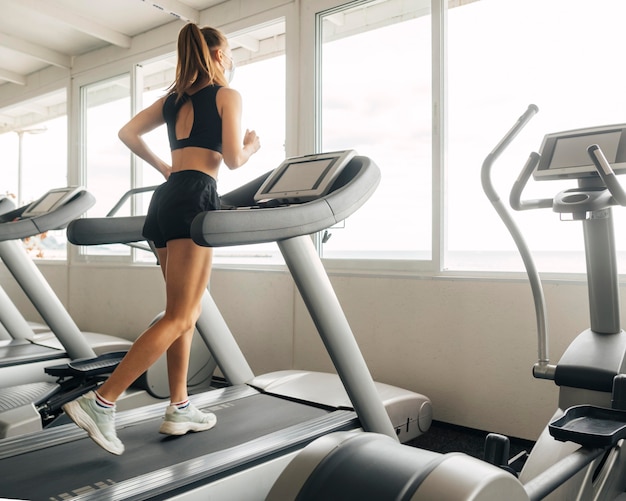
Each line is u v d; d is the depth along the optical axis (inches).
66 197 124.2
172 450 73.1
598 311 78.6
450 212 122.3
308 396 99.6
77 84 207.9
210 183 75.5
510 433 106.0
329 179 74.1
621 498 69.0
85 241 87.6
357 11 141.5
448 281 114.5
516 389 105.5
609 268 76.7
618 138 72.8
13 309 163.2
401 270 123.4
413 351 119.2
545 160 76.4
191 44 76.6
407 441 105.3
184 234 72.6
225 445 75.2
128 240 92.5
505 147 73.8
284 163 84.0
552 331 101.8
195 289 73.4
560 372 74.9
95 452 72.6
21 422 91.5
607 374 71.6
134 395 112.8
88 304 198.8
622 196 63.0
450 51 126.6
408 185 137.8
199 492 63.6
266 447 73.3
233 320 151.0
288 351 140.0
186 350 79.4
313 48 138.6
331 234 138.1
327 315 72.9
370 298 125.9
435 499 37.1
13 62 216.1
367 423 78.4
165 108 79.7
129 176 191.6
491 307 108.8
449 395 114.0
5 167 313.9
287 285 140.1
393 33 136.4
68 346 133.9
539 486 51.4
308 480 41.9
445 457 41.6
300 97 140.7
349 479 40.9
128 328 183.6
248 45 199.3
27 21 180.1
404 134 136.8
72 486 61.8
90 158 210.8
